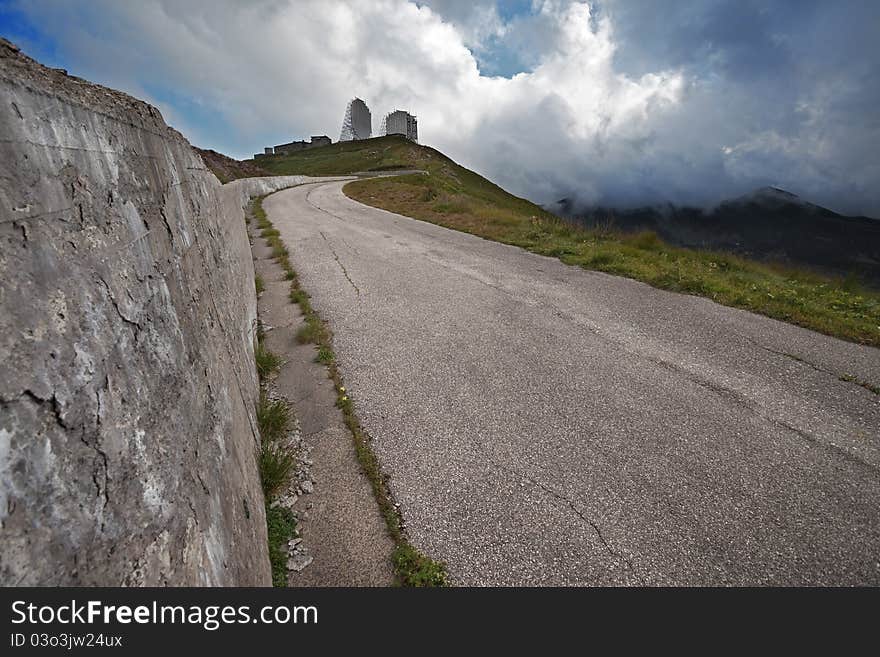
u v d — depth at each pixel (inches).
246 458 86.0
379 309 216.7
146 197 56.7
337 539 90.2
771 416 129.0
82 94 45.6
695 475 106.7
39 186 33.3
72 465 31.9
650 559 85.8
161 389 48.6
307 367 161.2
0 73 30.6
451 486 104.0
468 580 81.7
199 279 79.7
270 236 388.8
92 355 36.3
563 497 100.6
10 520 25.9
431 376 153.5
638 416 129.8
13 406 27.1
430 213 550.3
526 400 138.5
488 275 275.9
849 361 160.2
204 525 51.9
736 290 235.8
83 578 31.0
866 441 117.8
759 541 89.1
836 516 94.7
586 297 233.9
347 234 407.8
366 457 112.4
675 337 182.5
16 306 28.9
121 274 44.4
